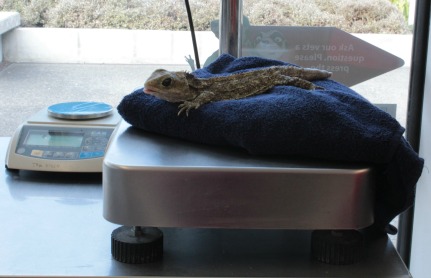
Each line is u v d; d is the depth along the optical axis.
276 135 0.78
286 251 0.85
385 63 1.45
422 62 1.43
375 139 0.76
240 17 1.29
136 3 1.39
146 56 1.39
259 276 0.78
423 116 1.44
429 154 1.42
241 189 0.75
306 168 0.75
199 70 1.06
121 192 0.76
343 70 1.45
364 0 1.43
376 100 1.45
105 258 0.82
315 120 0.77
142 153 0.81
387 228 0.92
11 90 1.40
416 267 1.47
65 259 0.81
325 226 0.76
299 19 1.43
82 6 1.39
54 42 1.40
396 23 1.44
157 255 0.81
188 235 0.89
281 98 0.84
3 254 0.82
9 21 1.39
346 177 0.75
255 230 0.91
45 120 1.18
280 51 1.44
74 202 1.01
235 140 0.81
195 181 0.75
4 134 1.40
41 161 1.11
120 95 1.40
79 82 1.41
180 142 0.87
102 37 1.40
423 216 1.45
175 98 0.88
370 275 0.79
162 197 0.75
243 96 0.94
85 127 1.17
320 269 0.80
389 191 0.83
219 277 0.78
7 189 1.06
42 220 0.93
